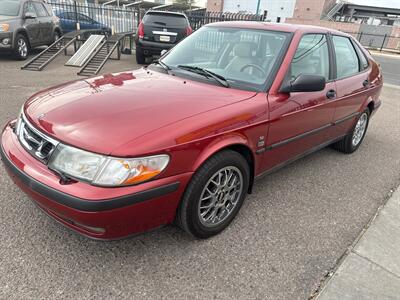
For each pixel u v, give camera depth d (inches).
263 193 134.9
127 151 78.8
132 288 85.4
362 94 167.2
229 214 109.4
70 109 92.2
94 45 426.0
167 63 135.6
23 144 93.6
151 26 398.3
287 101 116.5
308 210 125.6
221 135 94.7
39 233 101.3
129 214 81.5
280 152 123.6
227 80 116.9
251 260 98.0
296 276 93.4
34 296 80.8
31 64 363.3
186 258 96.6
